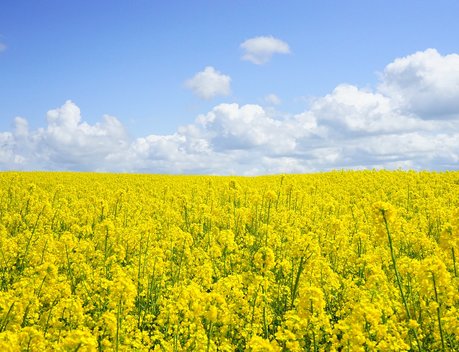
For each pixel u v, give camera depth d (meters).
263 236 15.27
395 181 30.41
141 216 19.56
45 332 7.69
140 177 43.34
